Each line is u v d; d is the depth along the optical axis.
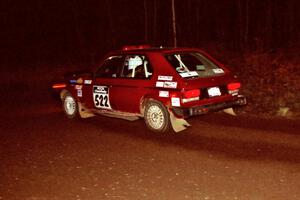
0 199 4.59
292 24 21.44
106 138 7.07
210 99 6.73
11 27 30.12
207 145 6.19
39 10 30.11
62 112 10.03
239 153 5.68
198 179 4.81
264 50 14.30
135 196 4.43
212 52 14.89
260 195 4.23
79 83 8.64
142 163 5.56
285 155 5.45
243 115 7.99
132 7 27.78
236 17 24.78
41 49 28.20
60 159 6.01
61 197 4.54
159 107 6.98
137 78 7.29
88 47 27.39
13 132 8.10
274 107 8.30
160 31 26.50
